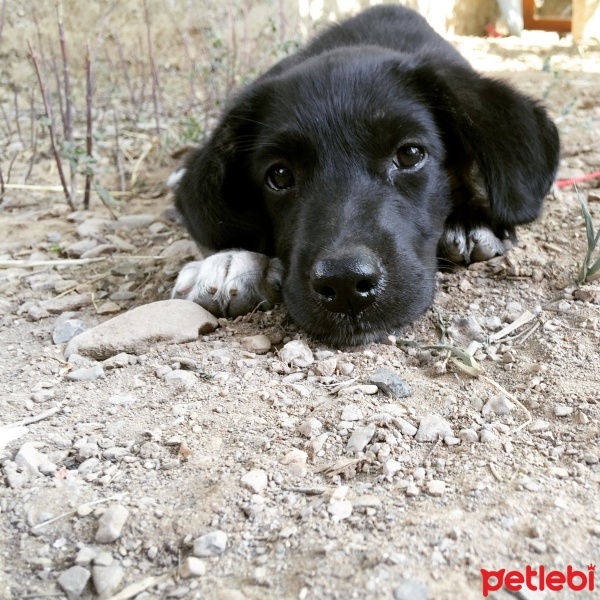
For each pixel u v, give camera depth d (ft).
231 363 0.75
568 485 0.54
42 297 0.98
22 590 0.47
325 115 0.85
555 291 0.86
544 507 0.51
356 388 0.68
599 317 0.78
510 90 0.90
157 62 2.51
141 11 2.46
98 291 0.99
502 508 0.51
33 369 0.77
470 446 0.59
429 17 3.26
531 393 0.67
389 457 0.58
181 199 0.98
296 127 0.86
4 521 0.53
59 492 0.56
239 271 0.87
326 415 0.64
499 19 3.72
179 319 0.82
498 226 0.94
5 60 2.32
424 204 0.87
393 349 0.77
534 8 3.57
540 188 0.90
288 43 1.65
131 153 1.66
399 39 1.18
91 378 0.74
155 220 1.27
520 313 0.82
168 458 0.60
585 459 0.57
